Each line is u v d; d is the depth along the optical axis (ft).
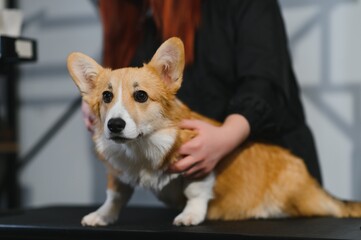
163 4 4.12
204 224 3.42
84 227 3.27
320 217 3.89
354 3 5.57
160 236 3.04
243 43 4.26
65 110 6.86
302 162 4.11
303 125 4.63
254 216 3.85
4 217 4.06
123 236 3.11
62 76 6.84
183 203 3.74
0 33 4.33
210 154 3.42
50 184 6.99
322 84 5.75
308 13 5.76
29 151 7.06
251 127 3.75
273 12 4.43
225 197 3.74
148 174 3.42
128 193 3.71
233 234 2.91
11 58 4.17
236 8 4.45
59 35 6.82
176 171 3.35
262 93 3.94
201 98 4.54
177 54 3.25
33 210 4.66
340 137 5.72
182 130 3.38
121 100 3.07
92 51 6.68
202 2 4.63
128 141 3.08
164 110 3.26
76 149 6.84
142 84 3.15
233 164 3.78
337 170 5.74
